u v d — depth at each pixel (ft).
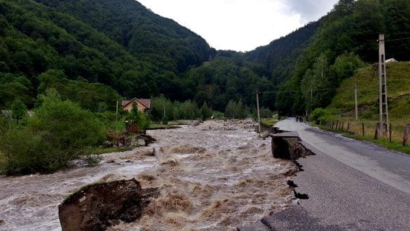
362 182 33.27
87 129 70.79
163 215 29.78
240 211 29.22
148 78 479.00
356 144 65.67
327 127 119.75
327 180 34.86
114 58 507.71
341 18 350.43
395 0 310.86
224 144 108.17
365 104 174.50
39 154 63.21
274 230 21.97
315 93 229.25
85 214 25.77
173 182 44.11
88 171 63.36
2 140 61.67
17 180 56.70
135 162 73.97
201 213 29.84
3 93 202.49
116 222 27.84
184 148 86.89
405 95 151.53
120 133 116.26
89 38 520.83
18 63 307.58
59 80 266.36
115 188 28.76
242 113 432.25
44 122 67.31
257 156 69.67
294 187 33.09
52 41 408.87
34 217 33.76
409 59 274.77
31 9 478.18
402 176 35.73
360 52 283.59
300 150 55.93
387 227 21.06
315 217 23.80
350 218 23.04
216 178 48.14
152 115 295.48
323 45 314.55
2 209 36.91
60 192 44.88
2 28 358.64
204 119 401.29
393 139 66.23
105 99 259.39
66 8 648.79
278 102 349.82
